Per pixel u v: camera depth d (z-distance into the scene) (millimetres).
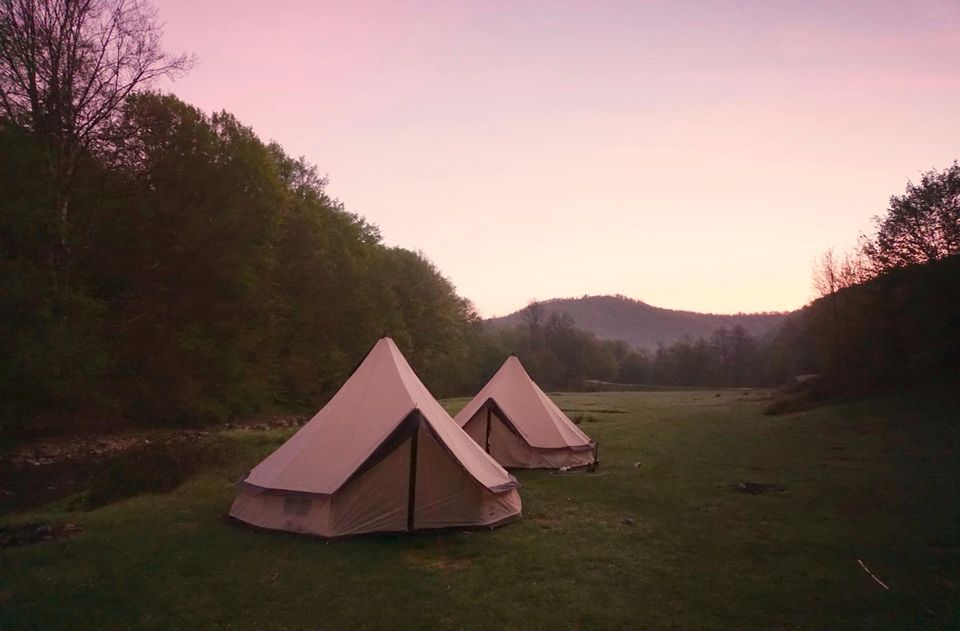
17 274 21703
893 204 26031
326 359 46250
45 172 23125
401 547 8750
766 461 16375
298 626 6074
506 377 17469
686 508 11281
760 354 91000
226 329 33875
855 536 9109
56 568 7797
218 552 8430
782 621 6156
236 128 35000
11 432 23250
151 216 27906
